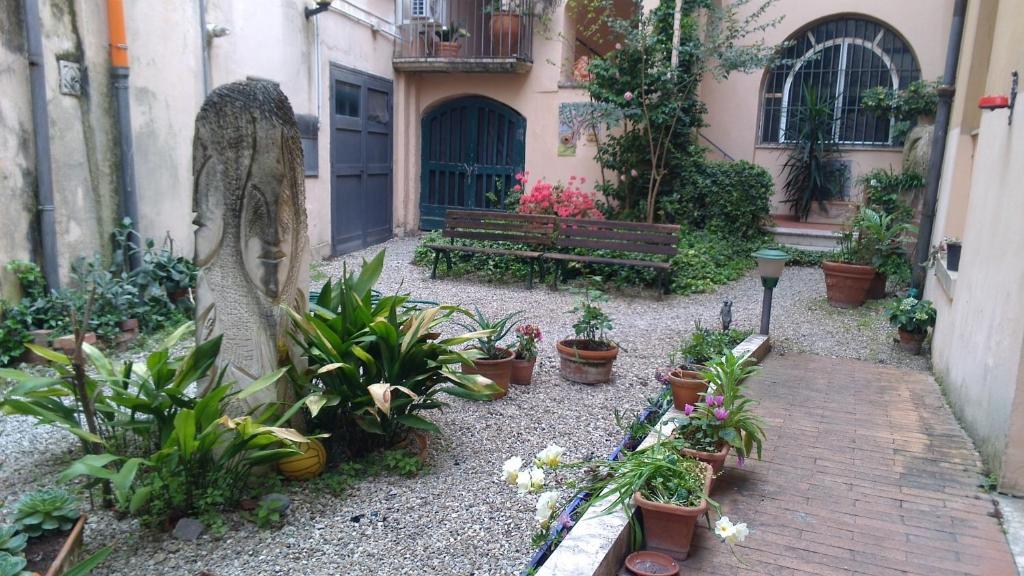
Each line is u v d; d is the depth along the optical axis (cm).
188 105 703
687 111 1057
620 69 1021
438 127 1247
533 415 448
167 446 289
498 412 452
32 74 544
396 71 1177
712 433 357
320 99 957
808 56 1208
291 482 344
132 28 643
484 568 283
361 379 363
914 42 1125
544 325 683
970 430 436
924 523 330
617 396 486
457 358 375
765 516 334
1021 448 355
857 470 387
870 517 335
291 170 342
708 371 423
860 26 1178
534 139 1170
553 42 1136
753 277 961
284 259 340
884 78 1177
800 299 832
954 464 396
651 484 302
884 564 295
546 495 285
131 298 575
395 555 291
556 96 1146
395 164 1203
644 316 734
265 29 822
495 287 852
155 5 661
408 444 383
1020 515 339
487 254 876
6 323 504
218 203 335
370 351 366
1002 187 427
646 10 1065
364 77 1075
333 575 276
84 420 390
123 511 308
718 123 1246
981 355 429
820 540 313
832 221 1189
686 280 862
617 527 290
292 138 342
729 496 353
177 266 646
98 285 562
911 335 631
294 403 356
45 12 562
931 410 487
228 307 340
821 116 1157
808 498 353
